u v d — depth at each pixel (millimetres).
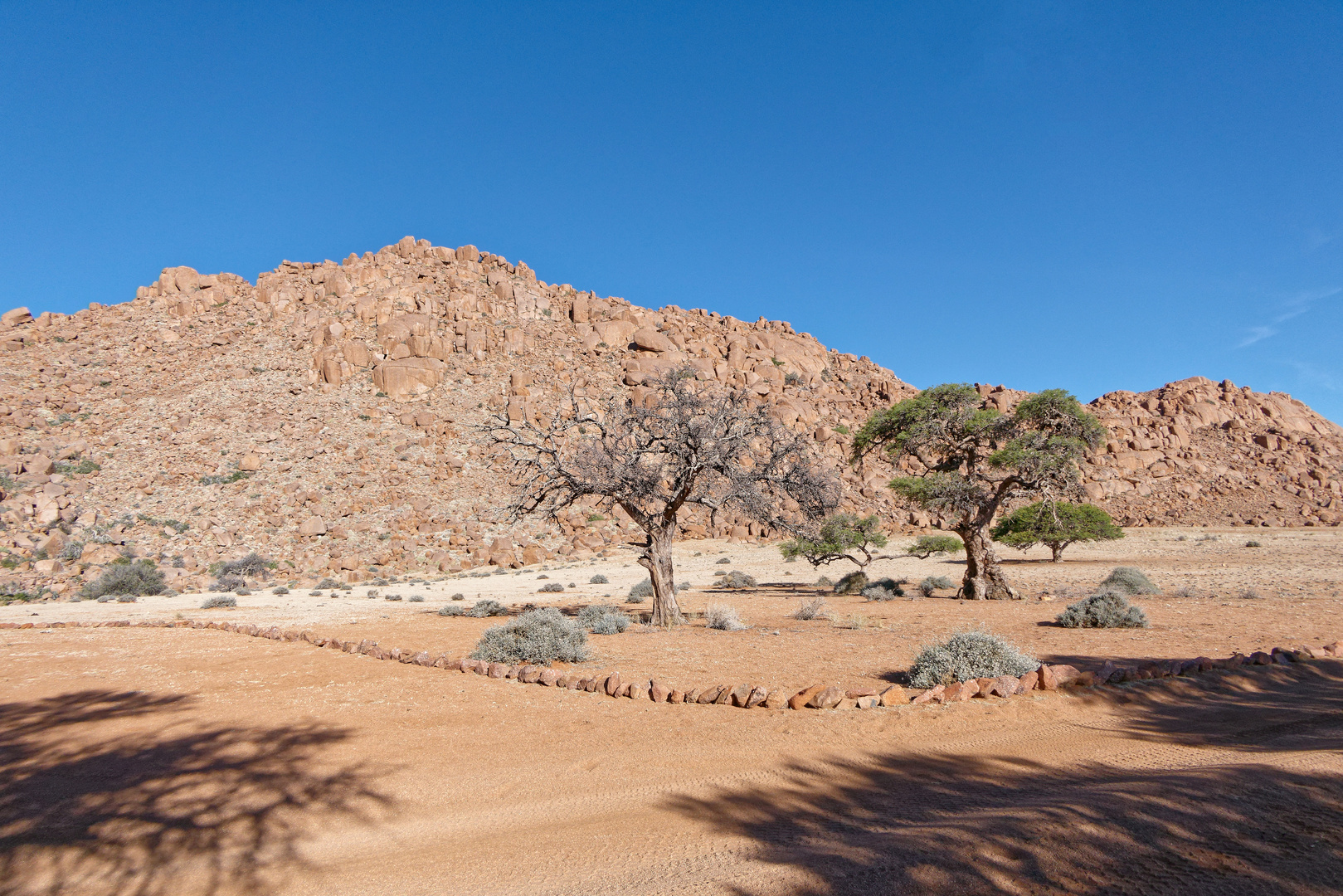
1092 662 10367
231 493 51219
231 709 9422
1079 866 3404
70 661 14094
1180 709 7504
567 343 83688
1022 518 41062
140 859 4645
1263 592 21969
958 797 4969
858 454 27062
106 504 46781
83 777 6500
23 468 47000
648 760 6566
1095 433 23297
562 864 4301
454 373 72688
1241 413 89688
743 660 11867
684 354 83750
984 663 8797
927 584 28375
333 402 65188
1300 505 64500
